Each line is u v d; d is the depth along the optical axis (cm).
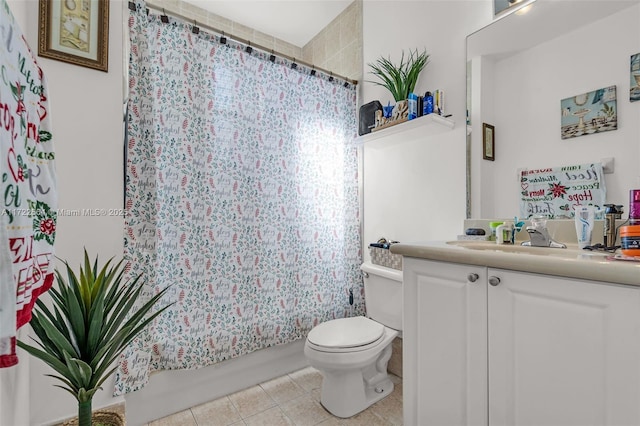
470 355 92
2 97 54
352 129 219
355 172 220
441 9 162
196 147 158
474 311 91
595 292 69
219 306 164
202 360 155
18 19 109
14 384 95
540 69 124
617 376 66
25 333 110
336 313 208
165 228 150
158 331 148
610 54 107
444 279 100
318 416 150
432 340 103
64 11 127
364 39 214
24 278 60
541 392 77
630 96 103
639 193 82
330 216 209
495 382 86
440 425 100
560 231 117
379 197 204
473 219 147
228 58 170
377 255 179
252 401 163
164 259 149
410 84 171
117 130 138
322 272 204
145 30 145
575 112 115
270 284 183
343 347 138
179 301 152
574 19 115
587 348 70
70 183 128
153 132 146
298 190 196
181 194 154
